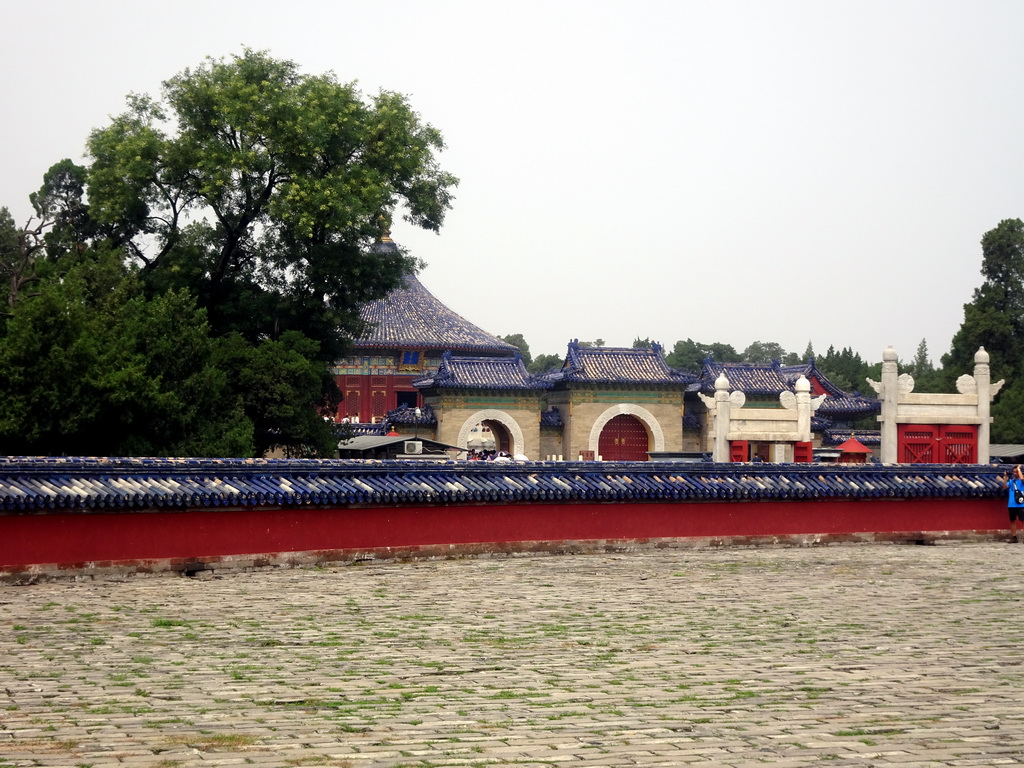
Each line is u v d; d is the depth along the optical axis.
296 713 13.20
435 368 95.56
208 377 42.28
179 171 48.00
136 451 39.22
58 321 38.34
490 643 18.45
